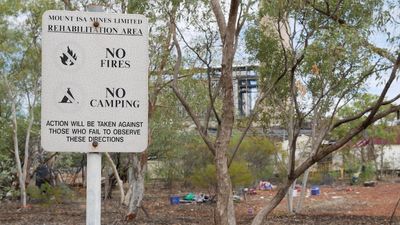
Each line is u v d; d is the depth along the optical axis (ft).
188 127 73.67
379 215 59.36
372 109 22.07
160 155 85.25
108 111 9.93
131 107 9.99
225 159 20.10
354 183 117.29
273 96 45.14
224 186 19.99
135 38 10.03
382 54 26.68
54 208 69.26
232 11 19.70
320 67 27.22
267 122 55.06
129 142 9.99
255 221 22.81
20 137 80.74
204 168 80.53
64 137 9.82
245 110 48.14
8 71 69.10
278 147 104.12
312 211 65.00
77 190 89.15
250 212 63.72
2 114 79.15
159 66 45.27
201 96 47.01
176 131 72.69
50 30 9.82
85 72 9.89
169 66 45.88
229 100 20.04
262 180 104.32
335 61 27.25
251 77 45.32
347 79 30.55
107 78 9.94
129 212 53.93
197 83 47.09
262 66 33.42
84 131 9.86
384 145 134.62
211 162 86.99
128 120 9.98
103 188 85.97
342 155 113.60
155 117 60.34
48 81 9.80
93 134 9.88
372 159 122.83
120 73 9.98
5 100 76.74
